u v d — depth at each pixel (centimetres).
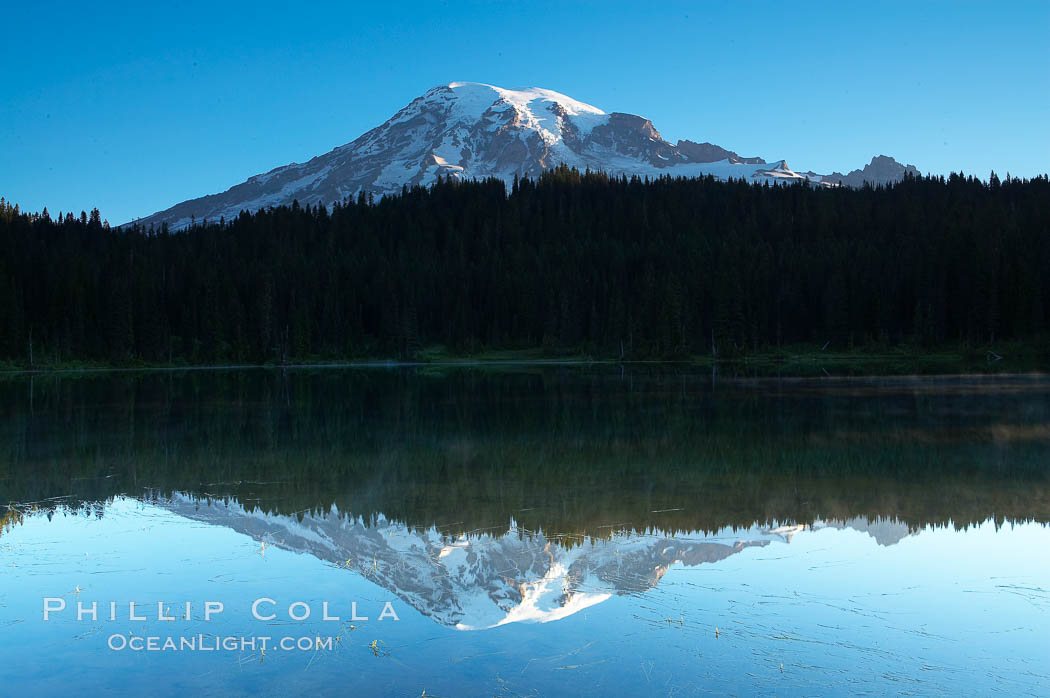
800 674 920
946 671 928
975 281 9588
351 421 3409
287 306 11800
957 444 2548
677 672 924
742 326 10550
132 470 2225
